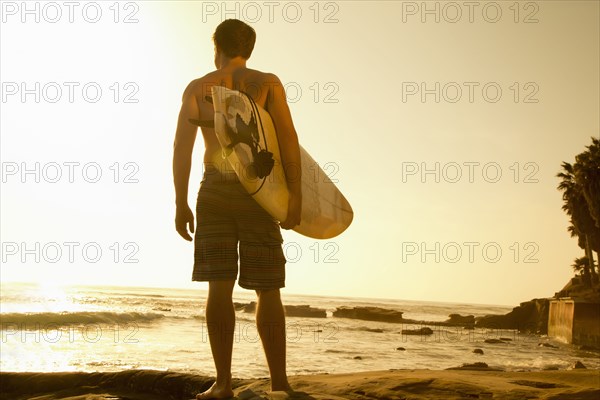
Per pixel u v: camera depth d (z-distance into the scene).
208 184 2.70
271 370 2.72
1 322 36.03
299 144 2.93
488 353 35.44
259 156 2.59
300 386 3.14
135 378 3.44
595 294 55.81
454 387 2.98
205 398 2.65
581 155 52.62
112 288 182.75
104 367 19.12
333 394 2.90
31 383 3.60
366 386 3.03
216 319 2.65
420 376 3.39
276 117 2.78
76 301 71.38
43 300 68.94
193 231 2.87
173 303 85.19
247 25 2.96
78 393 3.38
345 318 89.94
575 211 57.38
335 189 3.11
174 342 28.92
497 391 2.93
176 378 3.32
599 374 3.90
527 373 4.04
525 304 81.62
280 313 2.72
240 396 2.52
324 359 24.08
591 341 51.22
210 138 2.75
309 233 3.00
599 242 57.28
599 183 51.06
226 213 2.68
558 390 2.97
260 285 2.66
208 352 24.36
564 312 57.75
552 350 43.03
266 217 2.71
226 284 2.67
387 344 38.72
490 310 192.88
